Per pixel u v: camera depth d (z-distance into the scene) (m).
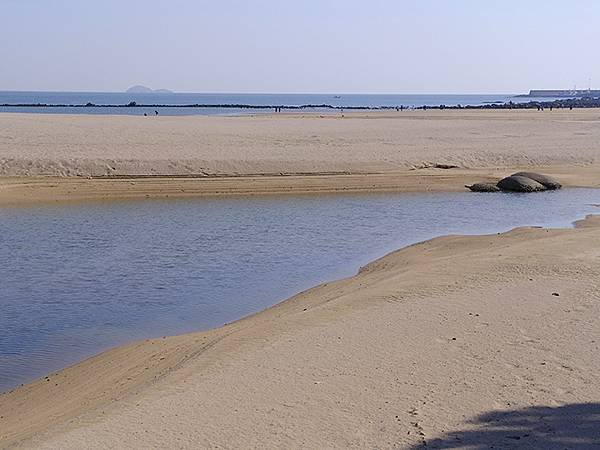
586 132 54.81
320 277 16.56
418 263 15.90
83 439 7.04
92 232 21.58
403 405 7.44
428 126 60.50
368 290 12.66
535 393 7.66
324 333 10.07
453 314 10.70
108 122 56.66
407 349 9.20
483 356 8.86
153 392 8.32
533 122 69.00
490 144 43.53
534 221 24.06
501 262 14.29
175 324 13.17
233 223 23.33
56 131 43.94
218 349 9.87
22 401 9.62
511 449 6.42
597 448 6.40
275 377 8.43
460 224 23.56
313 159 34.53
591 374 8.16
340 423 7.05
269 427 7.02
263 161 33.25
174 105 158.88
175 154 33.75
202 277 16.52
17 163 30.11
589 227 21.86
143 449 6.66
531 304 11.11
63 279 16.25
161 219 23.83
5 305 14.25
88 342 12.19
